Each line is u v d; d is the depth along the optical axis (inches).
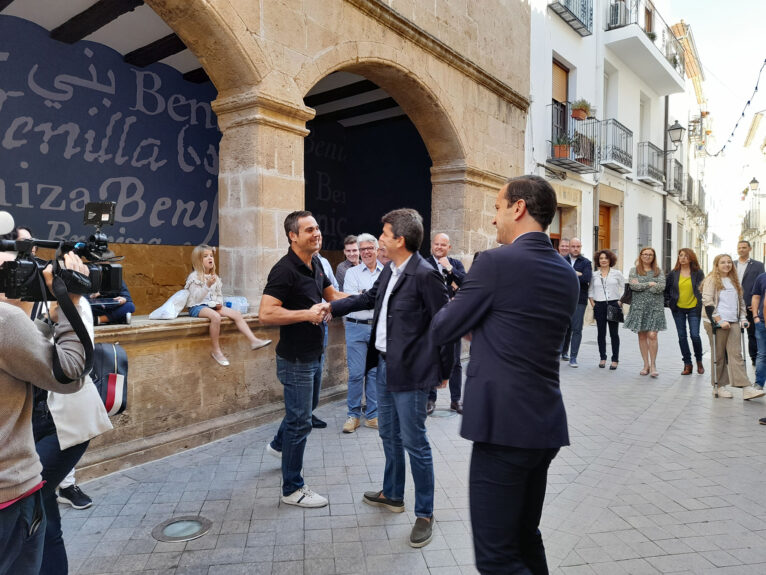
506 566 73.4
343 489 139.9
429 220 408.2
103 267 69.3
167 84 291.7
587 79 486.6
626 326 298.7
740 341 241.4
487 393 73.4
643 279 292.0
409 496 136.6
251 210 190.9
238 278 195.6
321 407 216.7
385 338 121.1
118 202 271.4
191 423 171.5
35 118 236.7
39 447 82.1
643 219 628.7
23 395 59.7
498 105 350.3
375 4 234.4
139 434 156.9
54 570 83.0
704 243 1311.5
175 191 298.4
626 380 283.9
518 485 73.8
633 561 106.3
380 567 103.9
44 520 65.2
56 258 63.7
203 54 183.9
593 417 212.2
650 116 650.2
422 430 114.2
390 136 429.7
